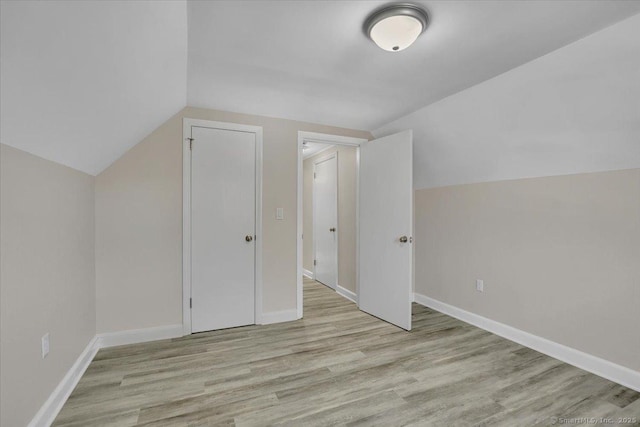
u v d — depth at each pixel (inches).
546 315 95.3
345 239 164.1
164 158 105.9
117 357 91.1
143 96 73.9
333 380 79.5
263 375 81.9
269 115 121.4
